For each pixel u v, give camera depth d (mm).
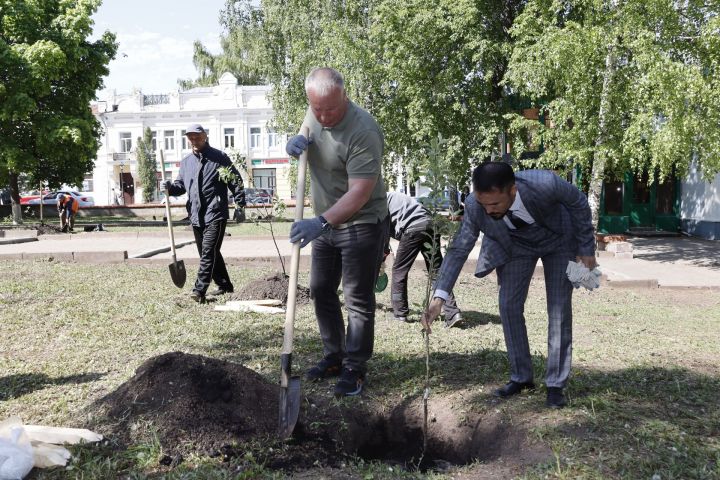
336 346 4496
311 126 4016
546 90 14930
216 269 7723
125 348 5273
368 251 4062
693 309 8172
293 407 3443
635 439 3277
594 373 4629
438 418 3984
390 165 20141
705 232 19078
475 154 17391
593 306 8219
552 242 3828
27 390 4188
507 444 3518
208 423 3406
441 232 3689
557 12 14578
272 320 6449
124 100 50844
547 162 14695
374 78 19219
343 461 3379
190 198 7324
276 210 7934
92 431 3328
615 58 12961
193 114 50062
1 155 24016
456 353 5238
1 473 2746
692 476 2904
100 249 13836
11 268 9898
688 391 4199
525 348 4082
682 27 12750
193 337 5691
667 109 11570
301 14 23109
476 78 17422
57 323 6133
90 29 25672
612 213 20406
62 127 24234
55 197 34156
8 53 23219
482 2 16672
